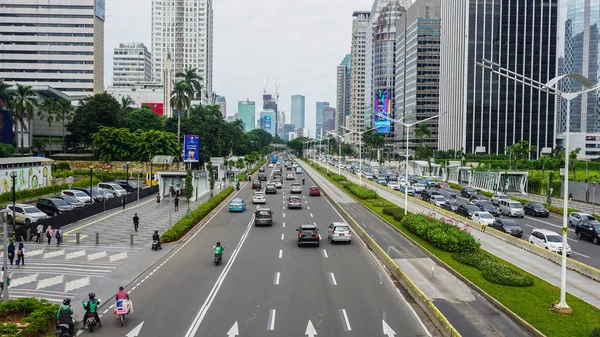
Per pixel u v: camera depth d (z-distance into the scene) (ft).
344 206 210.79
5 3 567.18
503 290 81.46
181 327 66.23
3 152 284.82
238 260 108.88
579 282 89.61
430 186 293.43
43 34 571.28
